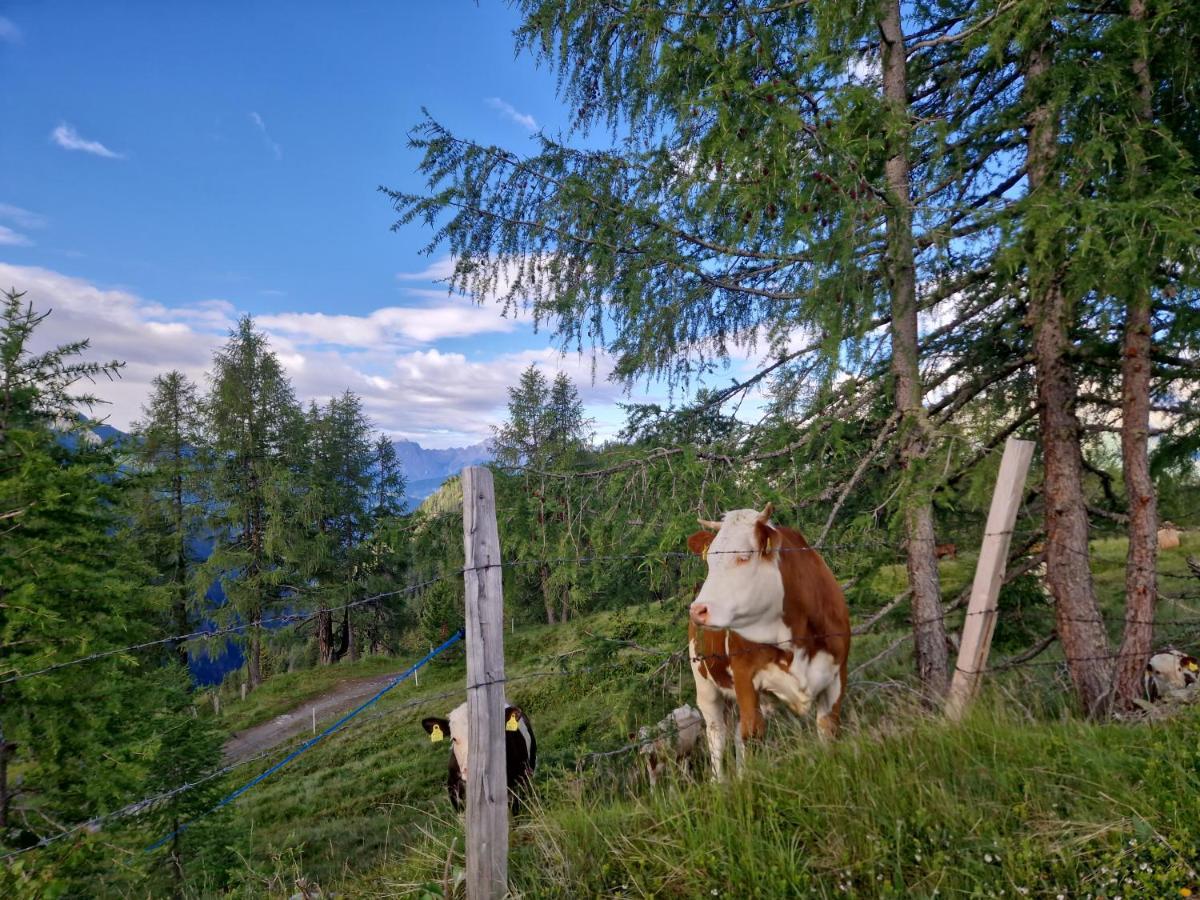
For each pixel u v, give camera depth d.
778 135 4.30
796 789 3.49
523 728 8.43
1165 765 3.16
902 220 4.72
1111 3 5.65
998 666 6.43
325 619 34.50
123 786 8.02
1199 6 5.04
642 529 5.68
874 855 2.91
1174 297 5.25
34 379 9.76
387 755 19.47
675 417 6.63
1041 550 7.01
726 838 3.14
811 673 4.97
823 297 4.70
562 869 3.29
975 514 7.30
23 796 8.66
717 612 4.54
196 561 33.44
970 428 6.44
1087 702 5.62
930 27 6.34
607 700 5.54
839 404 6.06
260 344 36.91
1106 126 5.06
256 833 13.82
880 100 4.54
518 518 5.52
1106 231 4.37
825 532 5.79
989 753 3.58
